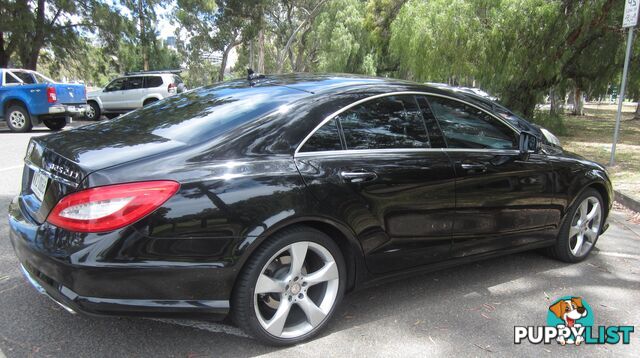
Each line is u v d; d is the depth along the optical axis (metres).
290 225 2.84
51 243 2.48
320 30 40.75
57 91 13.88
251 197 2.67
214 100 3.44
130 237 2.42
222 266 2.62
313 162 2.94
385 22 31.28
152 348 2.89
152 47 25.77
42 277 2.54
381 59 38.31
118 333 3.04
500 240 3.96
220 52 37.50
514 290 3.96
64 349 2.84
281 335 2.92
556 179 4.24
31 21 19.19
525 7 12.75
